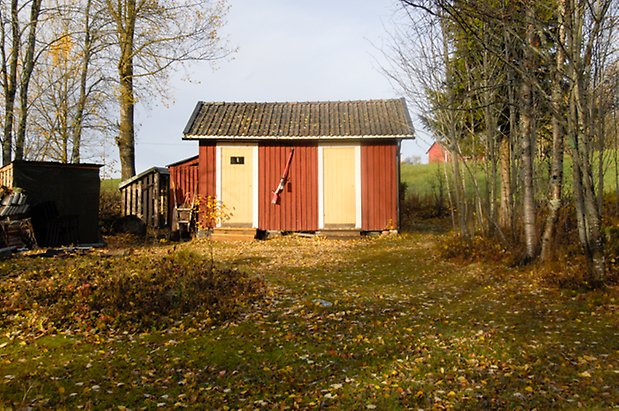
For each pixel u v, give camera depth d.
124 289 7.93
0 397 4.75
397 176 17.56
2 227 12.40
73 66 20.91
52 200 14.14
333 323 7.22
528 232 10.34
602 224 10.75
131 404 4.71
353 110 19.00
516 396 4.66
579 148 8.33
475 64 12.46
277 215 17.56
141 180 18.38
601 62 9.18
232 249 14.95
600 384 4.84
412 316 7.55
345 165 17.56
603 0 8.01
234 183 17.61
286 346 6.30
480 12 7.48
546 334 6.40
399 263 12.05
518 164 12.59
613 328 6.44
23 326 6.93
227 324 7.18
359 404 4.67
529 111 9.35
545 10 8.88
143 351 6.15
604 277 8.22
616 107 10.89
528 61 9.38
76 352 6.07
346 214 17.52
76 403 4.70
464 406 4.53
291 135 17.19
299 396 4.89
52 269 9.75
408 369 5.48
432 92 12.48
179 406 4.67
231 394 4.95
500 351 5.88
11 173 13.61
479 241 11.84
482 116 13.76
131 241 16.50
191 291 8.19
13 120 18.95
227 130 17.48
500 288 8.95
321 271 11.34
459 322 7.16
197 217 17.72
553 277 8.82
